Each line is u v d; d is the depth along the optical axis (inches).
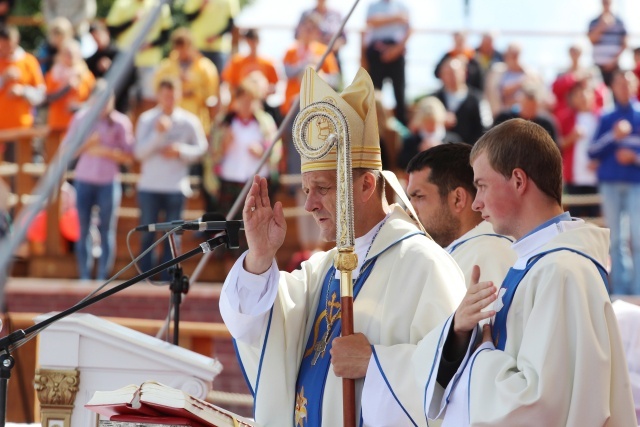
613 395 186.5
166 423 195.3
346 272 209.6
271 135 577.3
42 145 638.5
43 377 237.9
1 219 499.2
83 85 606.2
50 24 656.4
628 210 557.6
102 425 198.2
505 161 195.2
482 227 256.2
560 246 191.8
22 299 557.6
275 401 222.7
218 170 569.0
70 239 634.2
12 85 611.8
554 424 181.2
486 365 188.1
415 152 557.0
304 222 576.1
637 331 267.0
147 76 641.6
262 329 225.3
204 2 642.8
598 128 562.9
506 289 197.2
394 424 203.5
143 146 560.7
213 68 628.4
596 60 634.2
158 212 563.8
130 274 585.0
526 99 553.0
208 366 240.8
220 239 223.8
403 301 216.7
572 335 184.7
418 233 226.2
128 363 239.8
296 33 620.1
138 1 632.4
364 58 661.3
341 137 210.5
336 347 209.3
